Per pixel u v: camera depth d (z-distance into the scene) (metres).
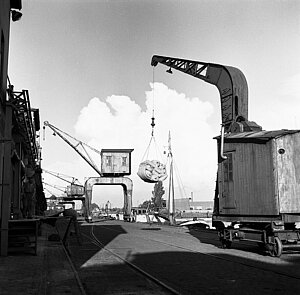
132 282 9.62
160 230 33.19
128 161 62.25
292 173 15.36
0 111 14.60
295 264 12.41
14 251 15.47
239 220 16.39
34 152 30.62
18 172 23.25
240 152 16.53
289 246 14.18
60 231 32.06
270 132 16.08
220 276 10.27
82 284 9.37
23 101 17.30
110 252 16.14
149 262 13.07
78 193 85.56
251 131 18.22
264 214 15.41
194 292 8.35
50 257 14.33
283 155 15.41
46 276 10.23
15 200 22.95
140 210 73.88
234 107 24.22
